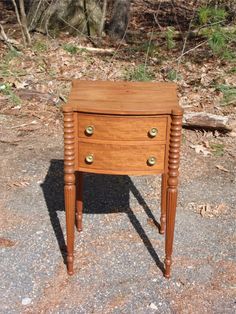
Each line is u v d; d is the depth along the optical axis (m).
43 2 4.71
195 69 4.04
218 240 2.03
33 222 2.13
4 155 2.72
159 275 1.82
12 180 2.48
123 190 2.41
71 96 1.72
